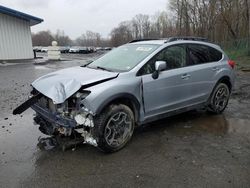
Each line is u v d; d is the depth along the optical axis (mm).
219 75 5781
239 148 4312
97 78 4074
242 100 7398
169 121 5578
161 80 4633
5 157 3941
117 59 4988
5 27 19797
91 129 3928
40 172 3551
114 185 3283
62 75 4418
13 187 3227
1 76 12258
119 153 4113
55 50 22828
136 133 4910
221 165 3758
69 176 3467
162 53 4820
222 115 6035
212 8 41938
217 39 40656
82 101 3766
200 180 3387
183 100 5141
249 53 22859
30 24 22406
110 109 3992
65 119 3816
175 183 3324
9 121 5527
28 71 14266
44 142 4461
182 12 51406
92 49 49906
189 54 5289
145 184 3303
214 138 4707
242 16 35781
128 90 4152
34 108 4457
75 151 4141
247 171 3602
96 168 3664
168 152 4152
